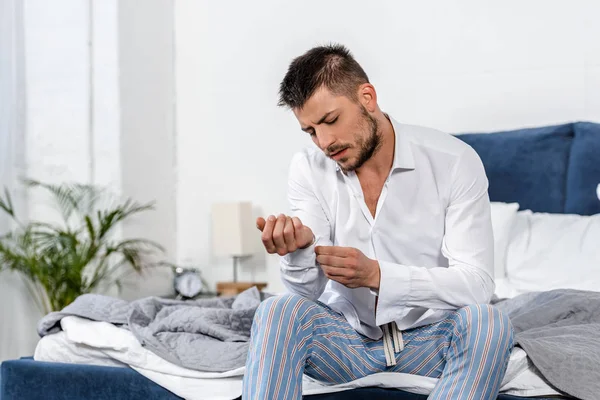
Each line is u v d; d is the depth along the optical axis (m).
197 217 4.60
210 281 4.57
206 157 4.57
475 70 3.95
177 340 2.35
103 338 2.39
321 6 4.29
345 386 2.00
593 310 2.28
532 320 2.29
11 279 4.15
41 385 2.44
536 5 3.83
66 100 4.29
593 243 3.16
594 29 3.72
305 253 1.84
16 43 4.32
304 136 4.35
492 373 1.68
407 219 1.95
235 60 4.50
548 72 3.80
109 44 4.26
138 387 2.29
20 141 4.34
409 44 4.08
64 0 4.30
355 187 1.97
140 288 4.40
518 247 3.30
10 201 4.17
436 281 1.79
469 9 3.96
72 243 3.99
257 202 4.45
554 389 1.93
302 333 1.75
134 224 4.33
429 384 1.89
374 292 1.82
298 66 1.82
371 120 1.85
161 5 4.58
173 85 4.64
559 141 3.64
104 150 4.26
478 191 1.92
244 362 2.20
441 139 1.97
